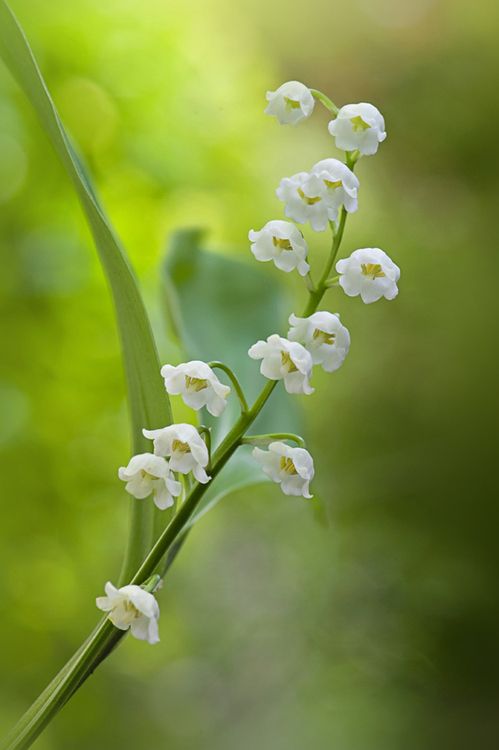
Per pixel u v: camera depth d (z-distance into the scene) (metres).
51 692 0.31
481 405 1.72
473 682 1.45
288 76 2.31
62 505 1.01
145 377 0.33
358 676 1.41
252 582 1.48
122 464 1.02
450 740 1.35
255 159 1.17
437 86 2.03
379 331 1.83
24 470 0.98
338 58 2.27
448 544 1.61
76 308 0.97
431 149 2.01
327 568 1.50
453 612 1.48
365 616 1.46
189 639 1.38
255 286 0.40
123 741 1.17
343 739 1.33
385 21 2.20
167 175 1.02
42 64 0.97
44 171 0.95
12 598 1.03
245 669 1.41
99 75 0.99
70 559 1.04
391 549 1.55
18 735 0.31
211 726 1.29
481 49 2.01
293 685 1.40
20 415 0.95
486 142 1.97
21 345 0.96
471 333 1.79
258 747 1.28
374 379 1.79
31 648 1.04
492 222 1.92
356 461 1.69
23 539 1.01
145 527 0.33
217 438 0.36
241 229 1.13
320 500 0.37
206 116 1.07
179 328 0.39
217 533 1.50
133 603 0.30
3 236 0.95
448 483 1.66
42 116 0.33
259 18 2.27
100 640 0.31
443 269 1.86
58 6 0.98
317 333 0.31
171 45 1.02
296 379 0.31
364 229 1.69
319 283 0.31
